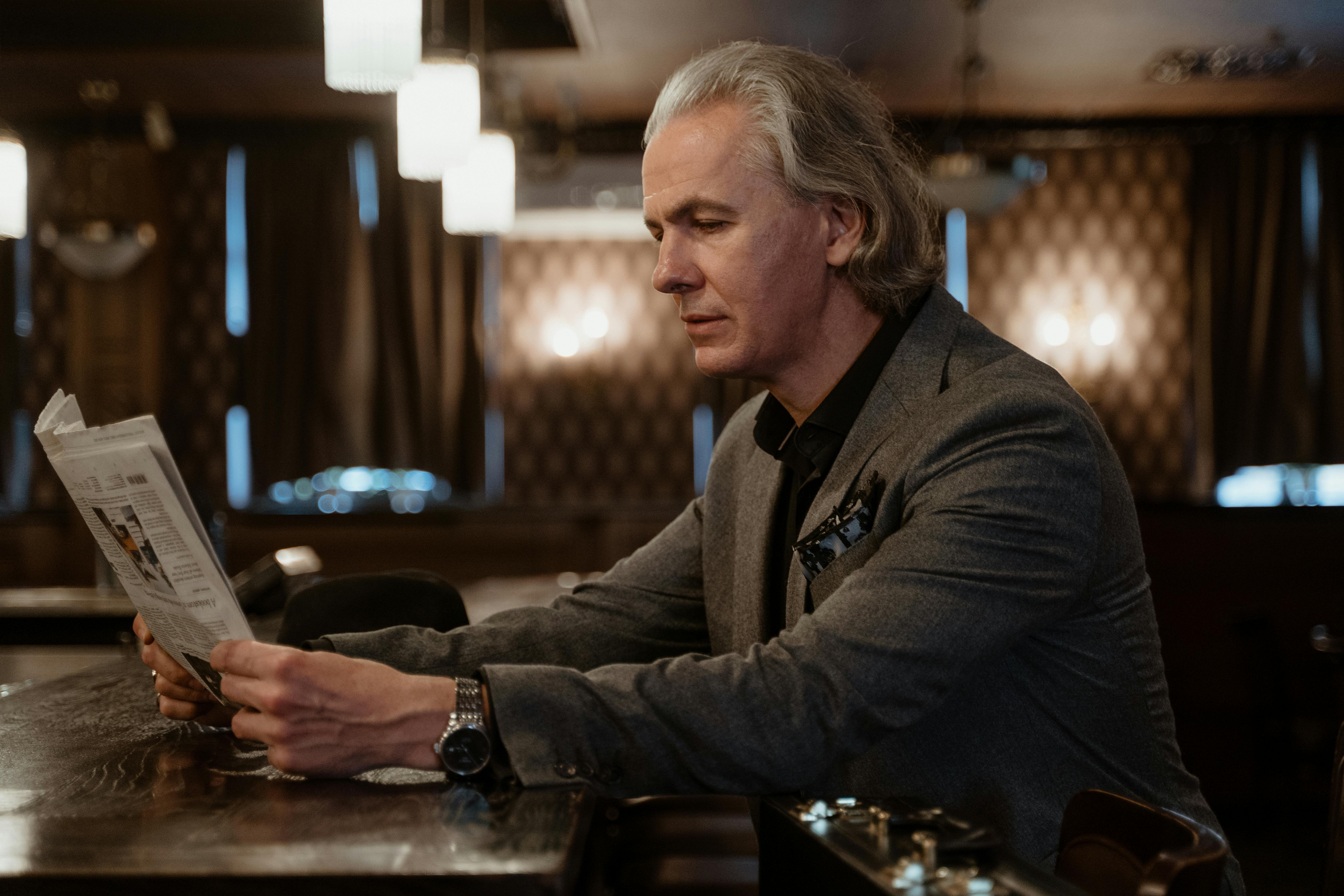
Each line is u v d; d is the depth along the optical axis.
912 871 0.76
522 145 5.96
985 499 1.01
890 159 1.20
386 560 7.37
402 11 2.80
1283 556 6.00
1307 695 5.84
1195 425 7.39
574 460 7.68
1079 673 1.12
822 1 5.23
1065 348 7.43
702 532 1.46
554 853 0.79
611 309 7.69
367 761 0.96
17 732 1.25
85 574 7.30
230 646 0.98
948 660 0.96
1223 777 4.91
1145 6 5.34
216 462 7.37
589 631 1.35
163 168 7.37
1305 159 7.36
